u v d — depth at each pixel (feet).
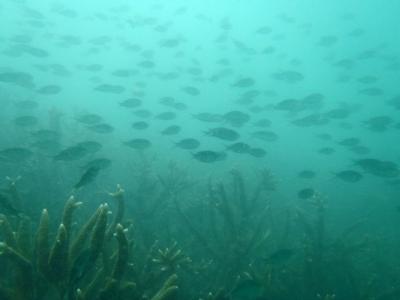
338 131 122.31
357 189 70.90
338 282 27.45
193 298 21.24
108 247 15.71
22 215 16.16
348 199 62.59
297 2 212.64
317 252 27.55
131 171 44.37
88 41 63.52
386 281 31.71
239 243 26.27
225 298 16.97
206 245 26.68
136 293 13.66
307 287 25.07
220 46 73.31
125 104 45.03
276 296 23.21
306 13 229.04
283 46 200.03
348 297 25.96
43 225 12.12
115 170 46.73
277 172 67.72
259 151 37.50
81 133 51.21
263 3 231.50
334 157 100.17
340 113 51.21
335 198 62.08
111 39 64.69
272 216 40.11
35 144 31.35
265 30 71.10
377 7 217.56
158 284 17.53
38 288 12.65
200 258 27.09
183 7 75.36
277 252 22.30
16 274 12.15
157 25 64.34
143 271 17.44
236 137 36.68
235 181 35.06
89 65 56.80
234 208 34.37
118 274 11.84
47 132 33.22
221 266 25.29
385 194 65.51
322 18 218.79
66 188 35.50
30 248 14.01
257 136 46.78
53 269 11.89
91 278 15.57
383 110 184.44
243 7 255.70
